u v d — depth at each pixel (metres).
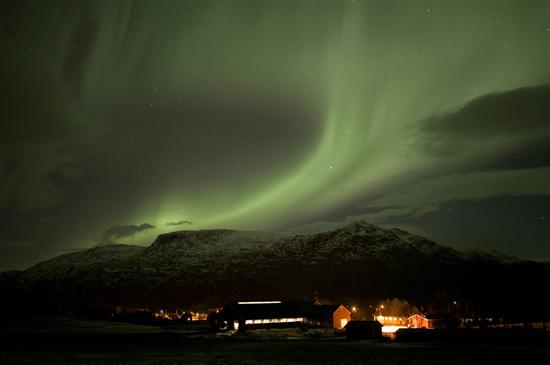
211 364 49.91
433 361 49.66
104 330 107.06
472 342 68.81
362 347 65.50
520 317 107.00
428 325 99.94
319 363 49.84
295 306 113.00
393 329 97.06
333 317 107.44
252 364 49.69
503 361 48.56
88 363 51.53
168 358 55.41
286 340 81.06
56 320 132.38
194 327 115.69
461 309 120.00
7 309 155.62
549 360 48.91
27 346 71.62
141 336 90.56
